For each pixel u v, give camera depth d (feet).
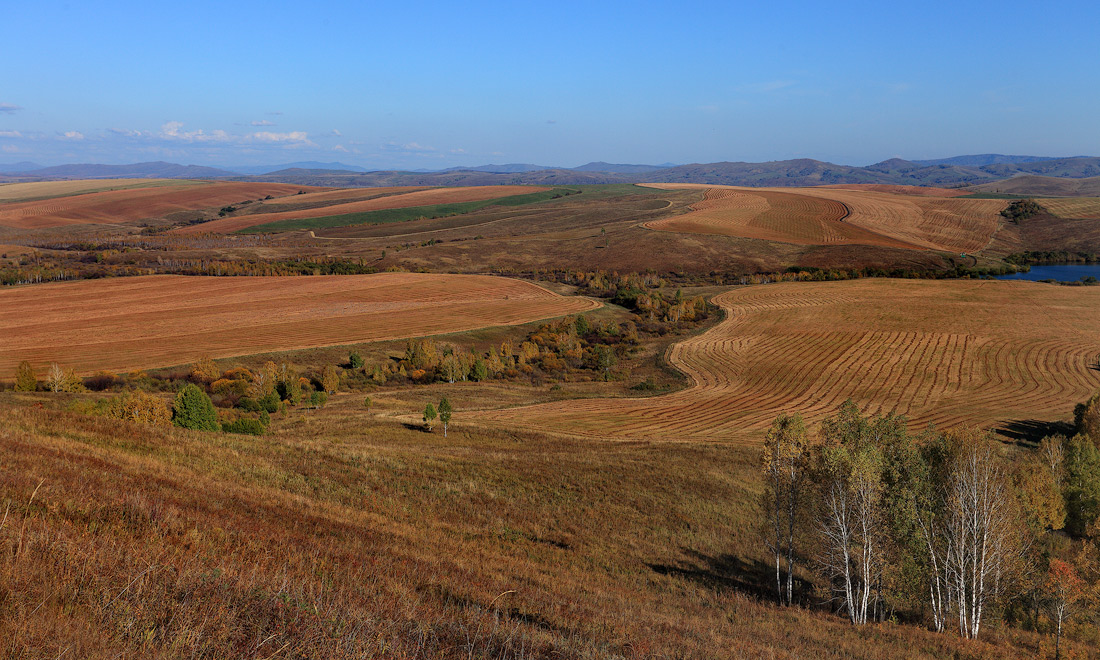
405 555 55.67
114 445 84.23
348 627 27.66
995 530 89.35
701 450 167.32
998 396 252.42
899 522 92.53
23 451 60.23
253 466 92.79
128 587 26.04
